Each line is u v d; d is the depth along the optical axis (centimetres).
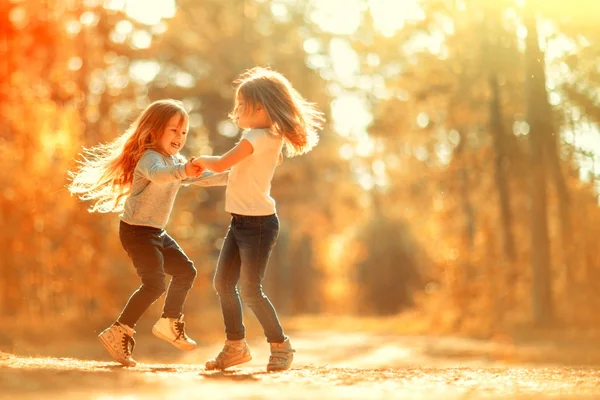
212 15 6575
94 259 3678
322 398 766
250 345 2995
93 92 4081
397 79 5012
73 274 3631
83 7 3994
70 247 3641
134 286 3800
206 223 6588
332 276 9656
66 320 3512
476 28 4056
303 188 7538
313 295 9369
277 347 1090
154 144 1110
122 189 1129
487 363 2148
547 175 3672
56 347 2650
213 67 6309
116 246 3753
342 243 9088
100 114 4038
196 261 4397
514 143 4059
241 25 6762
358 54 5559
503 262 4188
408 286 7625
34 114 3628
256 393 801
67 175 3612
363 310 7781
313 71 6981
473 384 903
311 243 9100
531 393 821
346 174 7756
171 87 6016
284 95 1093
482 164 4550
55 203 3612
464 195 4669
